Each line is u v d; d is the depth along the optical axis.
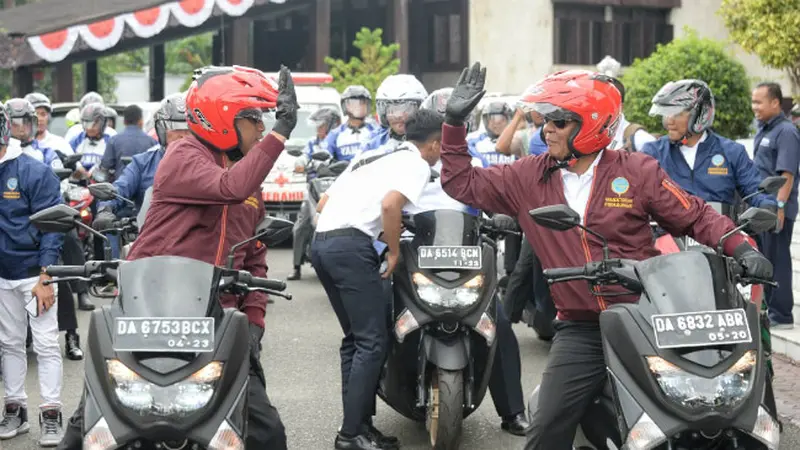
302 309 16.56
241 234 6.98
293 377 12.23
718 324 5.75
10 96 40.66
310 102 27.42
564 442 6.79
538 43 42.34
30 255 9.68
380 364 9.09
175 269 6.00
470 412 9.23
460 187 7.02
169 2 33.12
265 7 35.88
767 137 13.34
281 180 24.70
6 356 9.93
